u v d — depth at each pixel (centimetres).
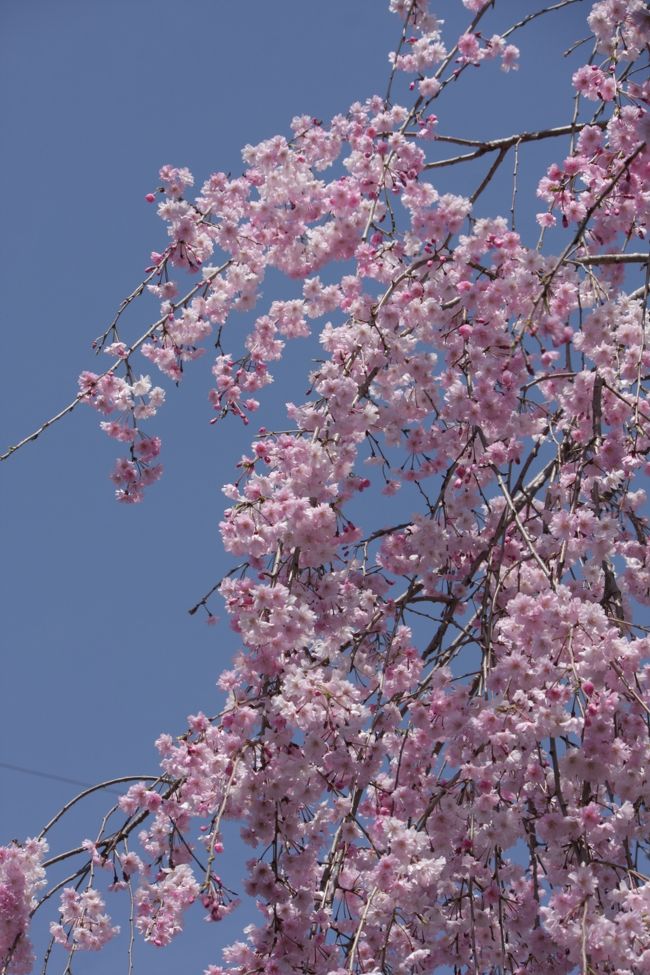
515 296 580
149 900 593
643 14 582
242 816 523
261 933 518
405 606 609
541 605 511
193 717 532
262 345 662
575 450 616
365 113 659
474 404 597
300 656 532
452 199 596
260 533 521
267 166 646
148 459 653
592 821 502
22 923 558
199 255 657
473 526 620
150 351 668
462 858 546
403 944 545
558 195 613
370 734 541
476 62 645
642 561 617
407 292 586
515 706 508
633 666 512
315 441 540
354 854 566
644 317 521
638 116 571
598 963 477
